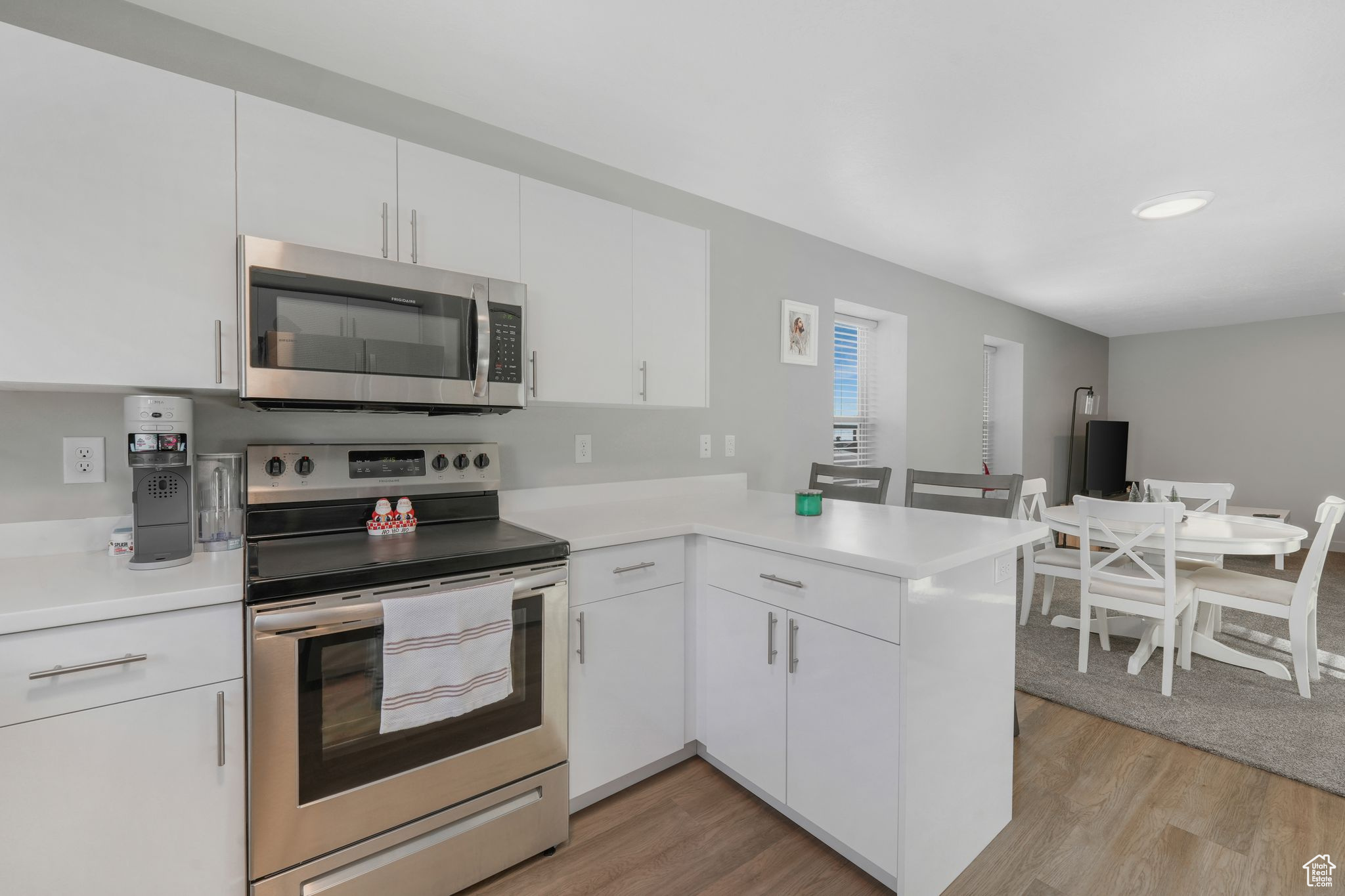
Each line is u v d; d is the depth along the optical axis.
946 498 2.29
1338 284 4.44
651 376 2.21
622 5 1.56
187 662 1.15
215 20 1.64
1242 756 2.02
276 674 1.19
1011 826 1.70
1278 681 2.63
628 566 1.77
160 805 1.13
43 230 1.19
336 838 1.27
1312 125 2.15
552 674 1.58
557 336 1.94
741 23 1.63
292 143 1.47
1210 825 1.69
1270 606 2.55
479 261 1.77
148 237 1.29
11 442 1.43
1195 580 2.81
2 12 1.45
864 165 2.50
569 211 1.98
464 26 1.65
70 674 1.04
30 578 1.23
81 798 1.06
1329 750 2.05
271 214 1.44
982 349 4.81
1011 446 5.46
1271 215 3.03
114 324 1.26
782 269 3.25
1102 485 6.19
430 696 1.32
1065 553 3.28
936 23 1.62
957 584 1.49
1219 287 4.55
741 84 1.92
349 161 1.55
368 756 1.30
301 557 1.39
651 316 2.21
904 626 1.33
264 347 1.38
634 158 2.44
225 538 1.52
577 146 2.34
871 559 1.38
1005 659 1.69
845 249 3.62
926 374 4.27
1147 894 1.44
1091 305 5.24
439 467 1.90
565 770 1.61
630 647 1.79
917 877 1.38
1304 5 1.53
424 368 1.61
